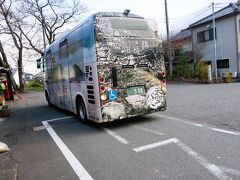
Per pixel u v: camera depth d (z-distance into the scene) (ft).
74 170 14.16
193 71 81.41
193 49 85.61
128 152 16.33
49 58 39.34
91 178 12.92
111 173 13.26
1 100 43.96
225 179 11.54
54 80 37.47
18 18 94.94
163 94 24.98
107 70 22.12
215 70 73.82
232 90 45.03
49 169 14.65
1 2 81.61
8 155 17.98
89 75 23.09
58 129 25.43
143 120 25.86
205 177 11.85
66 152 17.53
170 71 88.58
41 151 18.35
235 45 72.59
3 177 14.01
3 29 87.15
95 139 20.29
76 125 26.63
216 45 78.54
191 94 44.24
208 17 85.97
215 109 27.96
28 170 14.78
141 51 23.62
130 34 23.06
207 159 13.92
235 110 26.45
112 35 22.24
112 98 22.40
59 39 32.01
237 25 71.61
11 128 27.96
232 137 17.49
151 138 19.01
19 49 93.35
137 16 23.66
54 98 39.88
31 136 23.35
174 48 89.25
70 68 28.43
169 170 12.94
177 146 16.52
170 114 27.66
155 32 24.48
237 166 12.77
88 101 24.06
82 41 23.94
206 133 18.97
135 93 23.43
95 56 21.76
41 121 31.17
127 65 22.94
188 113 27.25
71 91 29.12
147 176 12.48
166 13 85.05
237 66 72.64
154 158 14.80
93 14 21.71
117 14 22.63
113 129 23.17
